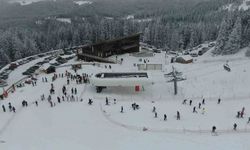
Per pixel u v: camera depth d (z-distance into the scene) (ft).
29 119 145.28
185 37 458.50
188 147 117.39
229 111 156.46
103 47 319.68
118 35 495.41
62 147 118.52
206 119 145.79
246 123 140.05
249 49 271.28
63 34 524.11
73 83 199.31
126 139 125.59
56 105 162.40
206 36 466.70
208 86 202.59
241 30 291.79
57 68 249.55
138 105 159.74
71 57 330.54
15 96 175.52
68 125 139.54
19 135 129.08
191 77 225.35
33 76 223.10
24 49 414.82
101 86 185.47
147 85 194.39
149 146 119.14
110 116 149.48
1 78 266.77
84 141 124.06
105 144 121.49
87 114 151.53
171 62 293.64
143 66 261.03
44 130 134.41
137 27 526.57
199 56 320.09
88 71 238.89
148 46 414.82
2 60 362.74
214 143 120.26
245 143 120.06
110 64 281.33
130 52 347.56
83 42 481.87
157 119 146.00
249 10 320.70
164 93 192.13
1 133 130.82
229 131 131.34
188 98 178.91
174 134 129.70
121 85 184.65
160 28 450.30
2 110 155.22
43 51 486.79
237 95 181.37
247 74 216.74
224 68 236.63
